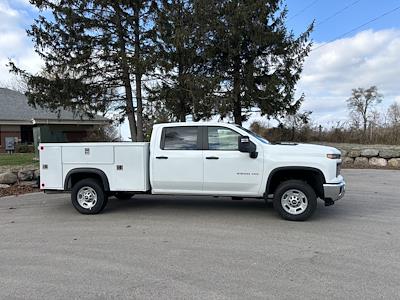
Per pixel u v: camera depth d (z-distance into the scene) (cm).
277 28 1858
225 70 1842
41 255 575
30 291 446
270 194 826
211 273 492
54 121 3105
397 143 2055
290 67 1867
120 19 1661
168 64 1617
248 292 434
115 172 855
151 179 842
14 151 3030
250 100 1848
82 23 1638
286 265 518
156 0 1675
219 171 805
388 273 486
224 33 1708
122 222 782
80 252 587
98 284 462
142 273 496
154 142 845
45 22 1661
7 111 3158
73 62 1666
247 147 779
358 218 789
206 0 1659
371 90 3603
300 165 765
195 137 827
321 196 780
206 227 727
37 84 1680
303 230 698
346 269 502
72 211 907
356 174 1534
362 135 2150
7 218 838
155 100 1838
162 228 725
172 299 419
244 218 799
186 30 1609
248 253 570
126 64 1603
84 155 870
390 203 948
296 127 2152
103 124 2809
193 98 1655
